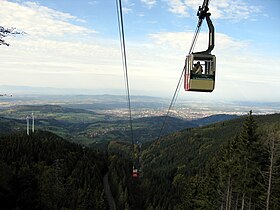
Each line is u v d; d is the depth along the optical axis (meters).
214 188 45.62
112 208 80.06
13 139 96.31
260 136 34.75
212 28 11.20
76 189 75.56
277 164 32.25
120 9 10.51
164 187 106.50
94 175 90.25
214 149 142.75
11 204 32.53
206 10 9.98
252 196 34.16
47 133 130.38
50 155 92.31
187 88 12.39
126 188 87.12
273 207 30.81
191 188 66.25
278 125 108.00
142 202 94.50
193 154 155.12
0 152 83.19
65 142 113.38
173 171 139.12
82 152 109.19
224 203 44.06
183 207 70.44
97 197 76.12
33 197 36.81
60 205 56.25
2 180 34.25
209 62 11.95
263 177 31.58
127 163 115.19
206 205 48.16
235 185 36.69
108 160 115.06
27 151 89.50
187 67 12.34
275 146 30.62
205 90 12.08
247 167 33.06
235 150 34.91
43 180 61.09
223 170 38.19
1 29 15.29
